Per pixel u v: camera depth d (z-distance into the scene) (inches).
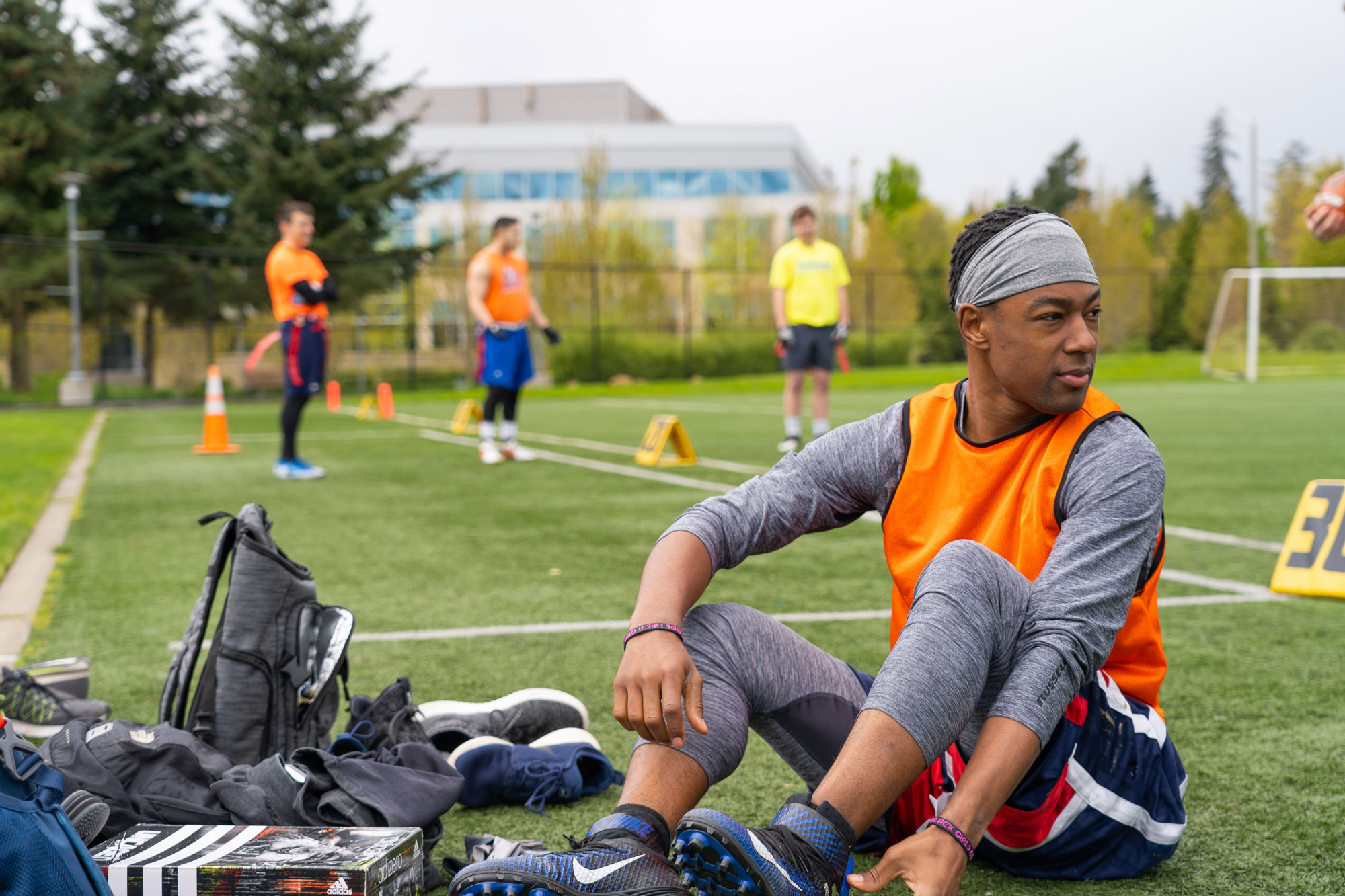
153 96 1229.1
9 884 39.9
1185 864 64.1
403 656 115.9
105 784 60.0
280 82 1194.0
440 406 762.8
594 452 377.1
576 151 2107.5
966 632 45.7
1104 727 56.5
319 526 211.8
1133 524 51.0
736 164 2185.0
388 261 1064.8
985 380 54.9
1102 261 1577.3
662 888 42.2
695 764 49.8
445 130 2092.8
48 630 129.4
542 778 75.4
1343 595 141.6
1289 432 409.7
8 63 1074.1
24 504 235.8
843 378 1025.5
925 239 1793.8
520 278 334.6
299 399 294.5
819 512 60.0
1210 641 120.5
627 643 51.1
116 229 1159.6
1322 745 85.5
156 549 187.2
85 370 1070.4
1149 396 682.8
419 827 61.1
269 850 53.0
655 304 1192.2
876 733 43.8
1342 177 102.3
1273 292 1060.5
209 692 71.9
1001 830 58.4
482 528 208.7
